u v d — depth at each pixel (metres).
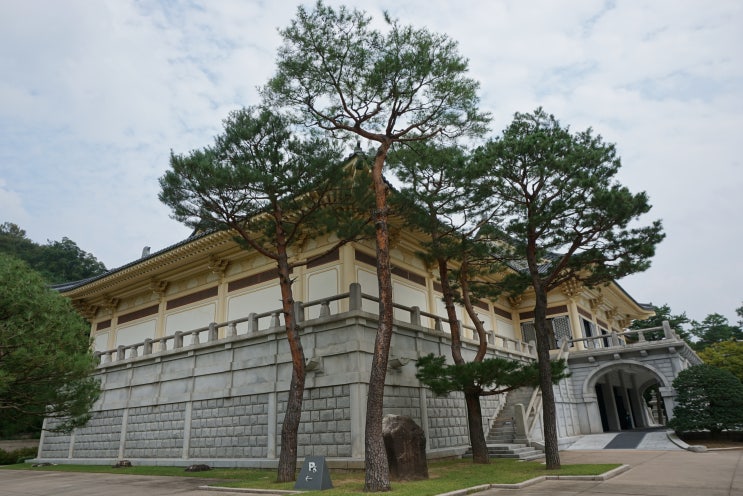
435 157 21.38
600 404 38.78
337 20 17.98
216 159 18.83
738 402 25.31
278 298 27.78
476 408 21.00
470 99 18.95
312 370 20.80
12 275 19.92
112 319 38.16
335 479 16.83
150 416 26.88
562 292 39.72
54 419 33.22
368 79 17.56
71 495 16.62
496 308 39.78
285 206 20.05
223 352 24.61
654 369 30.94
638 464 18.70
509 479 15.29
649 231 18.98
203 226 19.97
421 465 16.34
